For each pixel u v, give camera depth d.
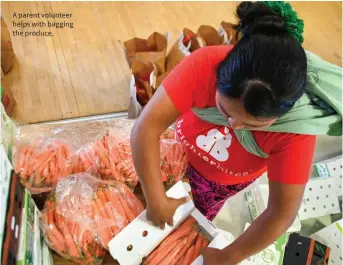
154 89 1.58
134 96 1.51
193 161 1.13
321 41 2.40
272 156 0.78
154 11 2.49
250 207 1.50
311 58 0.77
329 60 2.27
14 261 0.73
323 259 1.26
